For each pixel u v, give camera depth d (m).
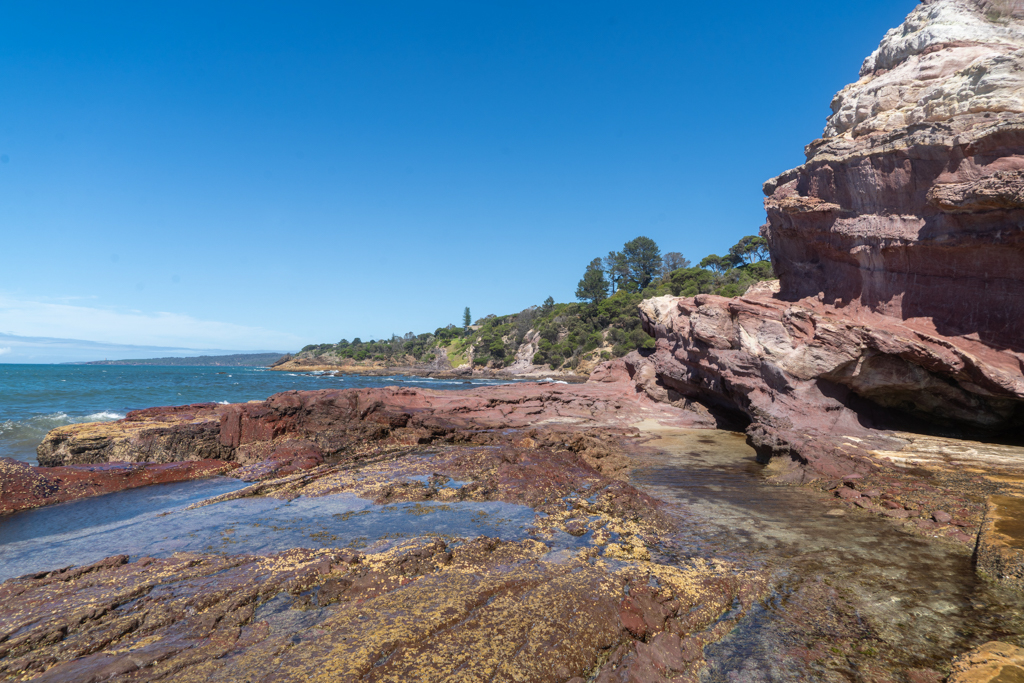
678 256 142.88
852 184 19.55
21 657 5.61
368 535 9.82
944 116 17.14
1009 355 16.11
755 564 8.53
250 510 11.52
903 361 18.38
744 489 13.73
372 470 14.95
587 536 9.91
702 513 11.46
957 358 16.64
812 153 21.81
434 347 167.25
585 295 143.38
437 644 5.89
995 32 18.50
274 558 8.36
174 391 58.75
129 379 91.62
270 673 5.36
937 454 15.73
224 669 5.42
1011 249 15.70
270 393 58.38
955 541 9.45
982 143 15.83
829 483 13.76
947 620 6.75
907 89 18.97
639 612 6.78
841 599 7.35
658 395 30.70
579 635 6.20
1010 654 5.66
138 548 9.19
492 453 16.38
